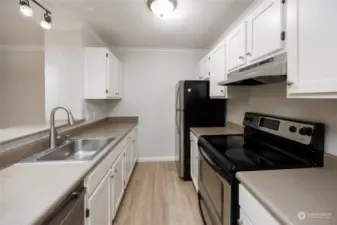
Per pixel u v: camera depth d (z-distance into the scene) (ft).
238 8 8.01
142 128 14.61
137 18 8.98
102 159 5.74
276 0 4.44
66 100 9.44
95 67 9.89
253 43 5.66
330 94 3.04
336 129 4.39
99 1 7.42
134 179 11.54
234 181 4.32
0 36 11.00
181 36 11.60
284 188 3.46
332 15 2.94
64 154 6.77
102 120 13.05
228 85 8.14
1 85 13.14
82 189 4.38
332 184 3.62
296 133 5.16
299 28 3.65
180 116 11.68
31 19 8.67
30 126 8.18
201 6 7.84
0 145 5.04
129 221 7.63
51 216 3.07
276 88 6.78
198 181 8.41
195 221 7.63
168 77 14.56
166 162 14.55
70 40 9.44
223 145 6.56
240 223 4.15
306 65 3.48
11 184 3.65
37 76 13.12
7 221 2.56
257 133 7.30
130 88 14.39
